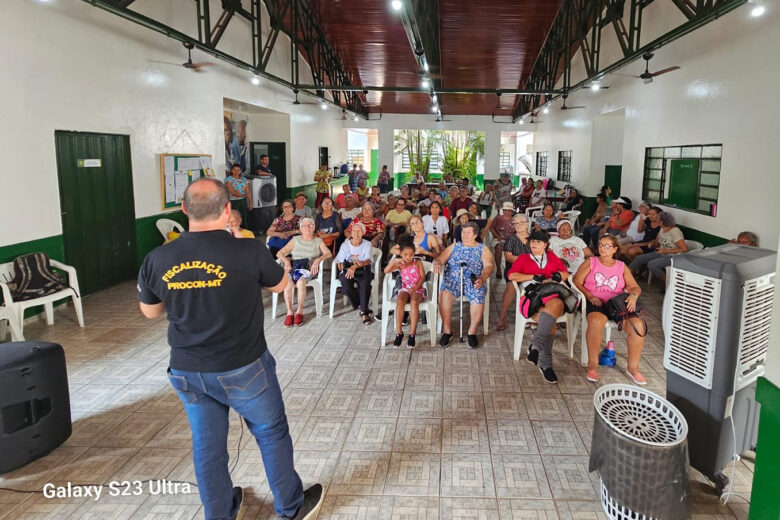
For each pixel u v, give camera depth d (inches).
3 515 96.0
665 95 303.0
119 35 253.1
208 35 282.5
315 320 209.2
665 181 305.6
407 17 217.2
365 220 255.6
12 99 193.0
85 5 228.8
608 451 92.4
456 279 181.0
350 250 206.7
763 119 205.8
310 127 588.1
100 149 247.4
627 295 152.6
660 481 87.3
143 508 98.1
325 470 109.0
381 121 759.1
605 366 163.3
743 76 220.2
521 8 372.2
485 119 754.2
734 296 94.0
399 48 474.0
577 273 160.7
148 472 109.2
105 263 255.4
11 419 107.7
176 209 313.3
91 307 225.8
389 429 125.3
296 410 134.7
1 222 189.3
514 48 461.7
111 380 152.9
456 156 989.8
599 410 97.0
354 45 468.1
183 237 78.6
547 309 152.9
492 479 106.0
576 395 143.1
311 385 149.6
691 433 103.0
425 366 163.2
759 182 208.7
